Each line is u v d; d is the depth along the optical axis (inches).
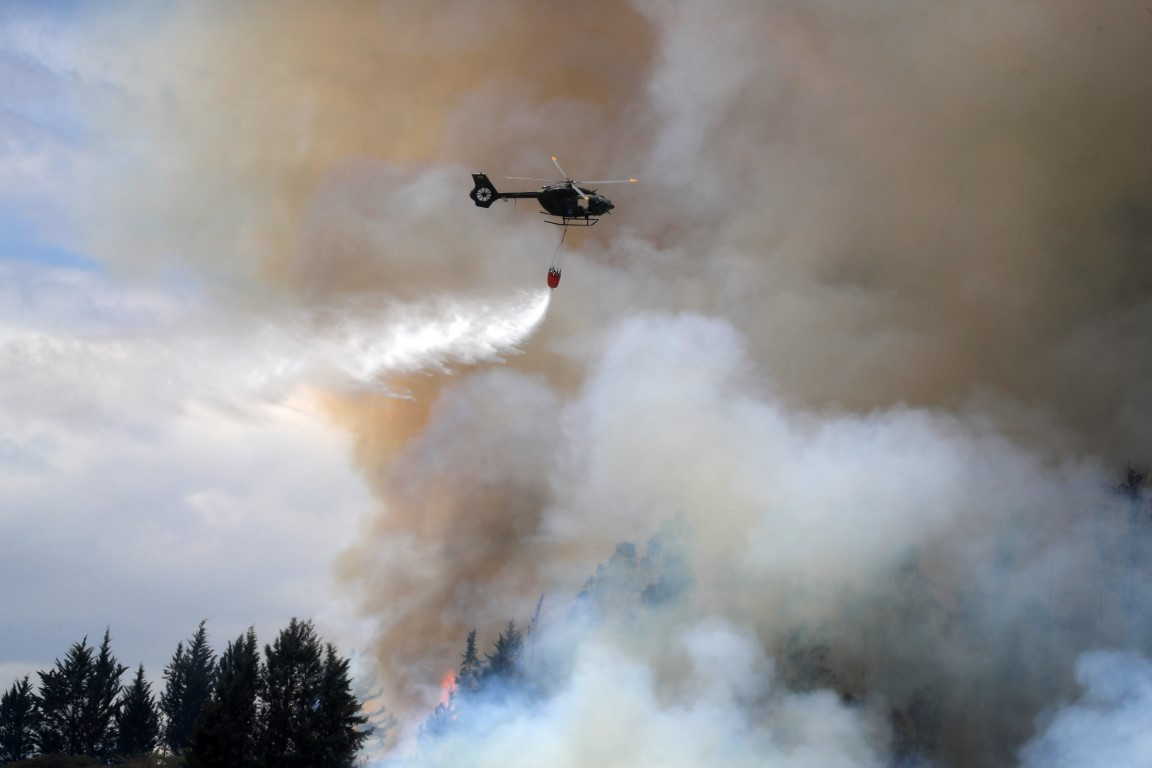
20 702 2361.0
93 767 2033.7
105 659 2289.6
